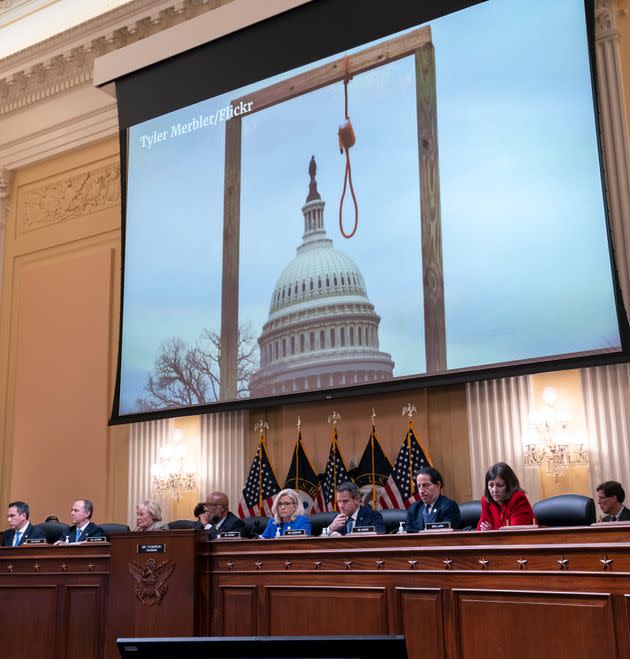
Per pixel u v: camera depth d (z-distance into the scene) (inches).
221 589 195.9
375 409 308.2
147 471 354.6
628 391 255.1
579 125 260.4
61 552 222.4
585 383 263.9
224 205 337.1
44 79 424.8
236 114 340.8
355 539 178.5
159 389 338.0
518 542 154.3
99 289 390.9
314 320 304.8
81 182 414.3
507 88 276.5
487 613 155.9
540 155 266.2
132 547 205.5
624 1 286.4
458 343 272.4
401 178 295.7
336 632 175.9
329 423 316.8
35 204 428.8
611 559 140.4
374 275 295.1
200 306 335.0
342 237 305.7
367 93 309.6
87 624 212.8
